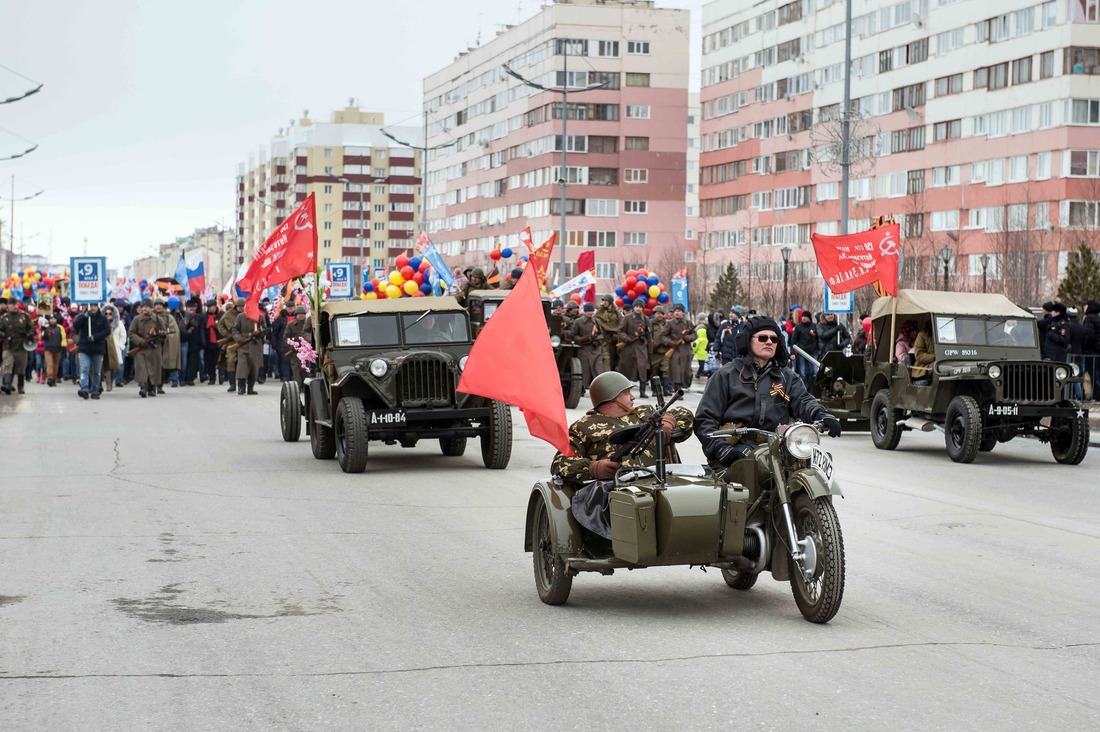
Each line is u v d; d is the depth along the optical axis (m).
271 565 9.53
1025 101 68.94
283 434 19.27
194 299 35.41
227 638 7.26
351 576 9.14
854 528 11.47
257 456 17.12
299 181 189.25
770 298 79.19
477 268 27.23
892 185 79.50
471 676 6.44
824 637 7.30
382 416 15.44
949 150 74.75
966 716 5.76
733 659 6.77
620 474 8.08
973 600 8.39
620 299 35.50
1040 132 68.00
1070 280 41.56
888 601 8.34
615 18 109.50
